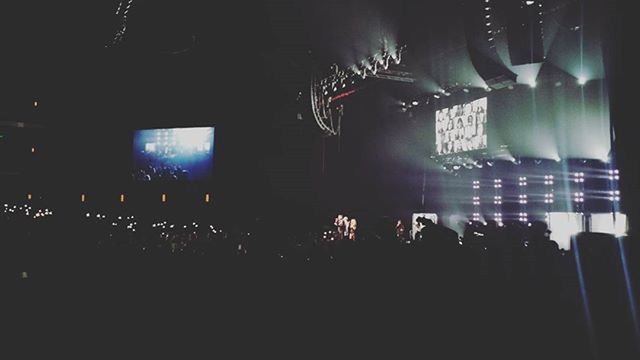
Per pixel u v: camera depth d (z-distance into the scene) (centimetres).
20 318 691
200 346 582
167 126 3011
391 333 632
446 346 577
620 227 1227
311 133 2770
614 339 580
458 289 809
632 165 1092
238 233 1541
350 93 2572
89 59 2683
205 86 2922
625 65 1111
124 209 2948
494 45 1639
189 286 962
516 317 677
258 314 738
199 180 2827
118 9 2019
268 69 2638
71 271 1112
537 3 1402
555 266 792
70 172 3114
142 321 692
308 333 638
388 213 2525
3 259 1217
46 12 1983
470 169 2036
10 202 3002
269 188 2803
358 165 2722
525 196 1691
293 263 1227
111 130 3123
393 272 966
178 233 1730
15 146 2961
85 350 560
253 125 2847
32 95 2812
